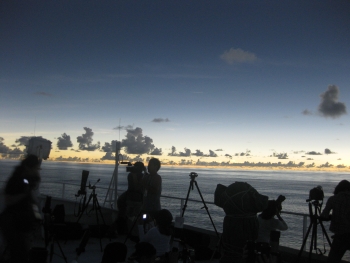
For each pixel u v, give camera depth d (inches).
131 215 278.2
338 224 185.0
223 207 179.0
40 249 158.2
